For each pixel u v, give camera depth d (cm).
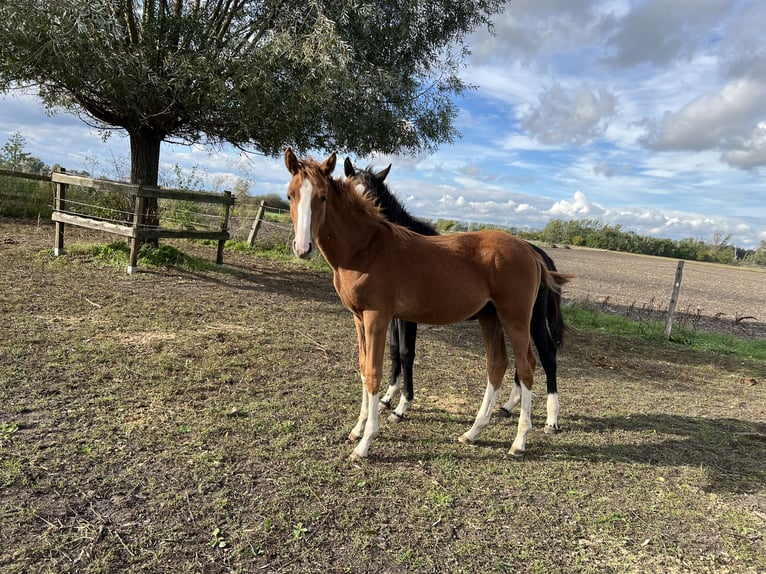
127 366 396
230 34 730
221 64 684
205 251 1040
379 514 246
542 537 240
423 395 437
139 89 666
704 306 1433
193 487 250
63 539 203
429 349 598
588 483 301
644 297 1471
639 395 508
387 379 471
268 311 638
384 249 306
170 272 755
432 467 304
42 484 236
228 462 278
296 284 843
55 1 539
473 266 326
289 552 211
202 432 307
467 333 708
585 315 986
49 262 699
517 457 330
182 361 425
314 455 299
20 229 954
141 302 586
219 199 820
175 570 193
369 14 702
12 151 1290
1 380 341
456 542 230
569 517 261
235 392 378
